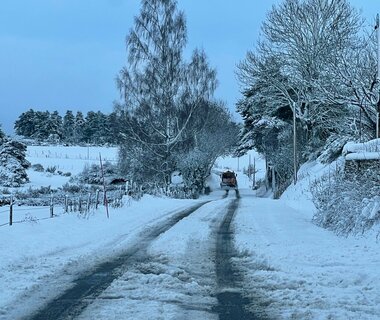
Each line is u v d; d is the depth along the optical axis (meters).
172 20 41.78
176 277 8.79
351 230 12.53
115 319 6.20
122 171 44.38
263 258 10.20
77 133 139.75
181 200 31.08
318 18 38.66
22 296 7.41
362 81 29.61
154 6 41.62
